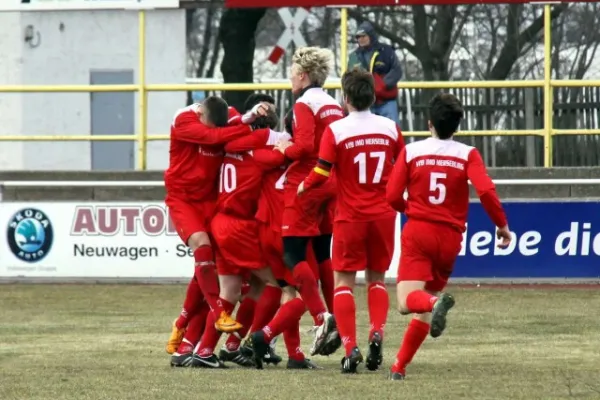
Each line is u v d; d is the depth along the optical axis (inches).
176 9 2628.0
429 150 1236.5
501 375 1307.8
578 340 1637.6
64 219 2470.5
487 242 2352.4
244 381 1275.8
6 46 2940.5
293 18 2876.5
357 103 1314.0
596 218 2333.9
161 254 2445.9
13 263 2486.5
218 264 1417.3
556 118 2674.7
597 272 2336.4
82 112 2925.7
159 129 2928.2
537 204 2341.3
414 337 1264.8
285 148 1360.7
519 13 3759.8
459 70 3806.6
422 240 1229.7
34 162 2997.0
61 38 2906.0
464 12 3789.4
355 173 1309.1
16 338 1723.7
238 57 3339.1
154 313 2022.6
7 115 2940.5
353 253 1312.7
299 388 1218.6
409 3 2517.2
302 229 1365.7
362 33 2437.3
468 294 2219.5
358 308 2075.5
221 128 1395.2
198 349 1413.6
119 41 2891.2
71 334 1766.7
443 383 1245.1
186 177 1421.0
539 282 2346.2
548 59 2527.1
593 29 3809.1
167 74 2854.3
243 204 1397.6
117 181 2516.0
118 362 1462.8
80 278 2466.8
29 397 1177.4
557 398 1143.6
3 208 2488.9
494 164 2657.5
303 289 1353.3
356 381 1264.8
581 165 2613.2
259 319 1419.8
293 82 1402.6
